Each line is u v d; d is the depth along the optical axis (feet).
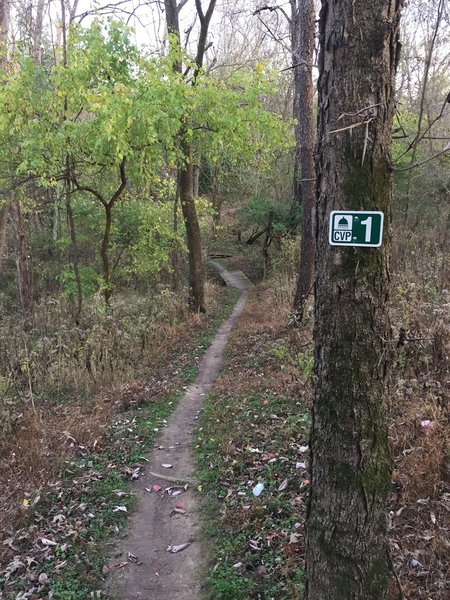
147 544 13.35
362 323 6.99
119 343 30.71
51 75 29.14
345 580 7.54
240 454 16.96
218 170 86.07
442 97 34.32
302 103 30.17
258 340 32.32
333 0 6.64
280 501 13.48
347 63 6.61
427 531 10.60
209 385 26.58
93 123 27.94
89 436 20.36
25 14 47.55
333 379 7.23
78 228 48.42
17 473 17.75
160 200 52.80
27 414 22.81
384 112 6.71
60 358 28.89
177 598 11.25
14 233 45.34
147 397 24.80
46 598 11.53
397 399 15.46
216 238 98.32
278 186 78.59
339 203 6.87
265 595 10.46
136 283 58.59
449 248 30.01
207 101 32.60
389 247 7.09
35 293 55.47
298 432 17.11
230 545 12.45
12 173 33.40
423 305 19.85
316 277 7.45
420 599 9.08
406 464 12.83
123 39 29.04
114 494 15.84
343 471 7.30
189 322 41.88
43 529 14.32
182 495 15.65
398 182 49.24
